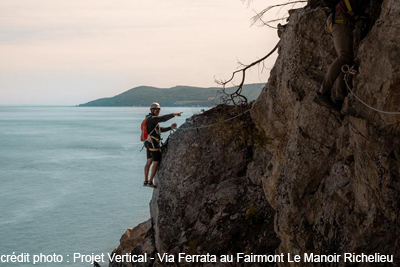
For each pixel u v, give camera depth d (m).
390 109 5.39
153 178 12.67
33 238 38.53
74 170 81.75
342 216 6.43
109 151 115.56
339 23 6.32
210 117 12.42
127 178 71.31
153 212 12.76
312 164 7.20
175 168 12.08
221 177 11.87
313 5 7.82
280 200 7.84
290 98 8.16
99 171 79.88
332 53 7.30
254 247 10.55
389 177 5.45
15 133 194.00
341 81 6.36
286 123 9.02
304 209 7.28
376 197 5.71
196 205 11.69
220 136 12.07
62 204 52.31
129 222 43.12
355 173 6.24
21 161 97.19
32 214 47.69
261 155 11.65
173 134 12.65
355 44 6.61
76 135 178.12
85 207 50.34
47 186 65.31
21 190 62.62
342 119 6.83
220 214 11.24
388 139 5.48
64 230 40.75
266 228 10.71
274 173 9.45
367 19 6.42
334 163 6.89
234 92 12.17
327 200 6.79
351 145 6.30
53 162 94.62
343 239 6.29
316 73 7.38
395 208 5.39
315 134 7.17
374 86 5.62
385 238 5.49
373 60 5.68
